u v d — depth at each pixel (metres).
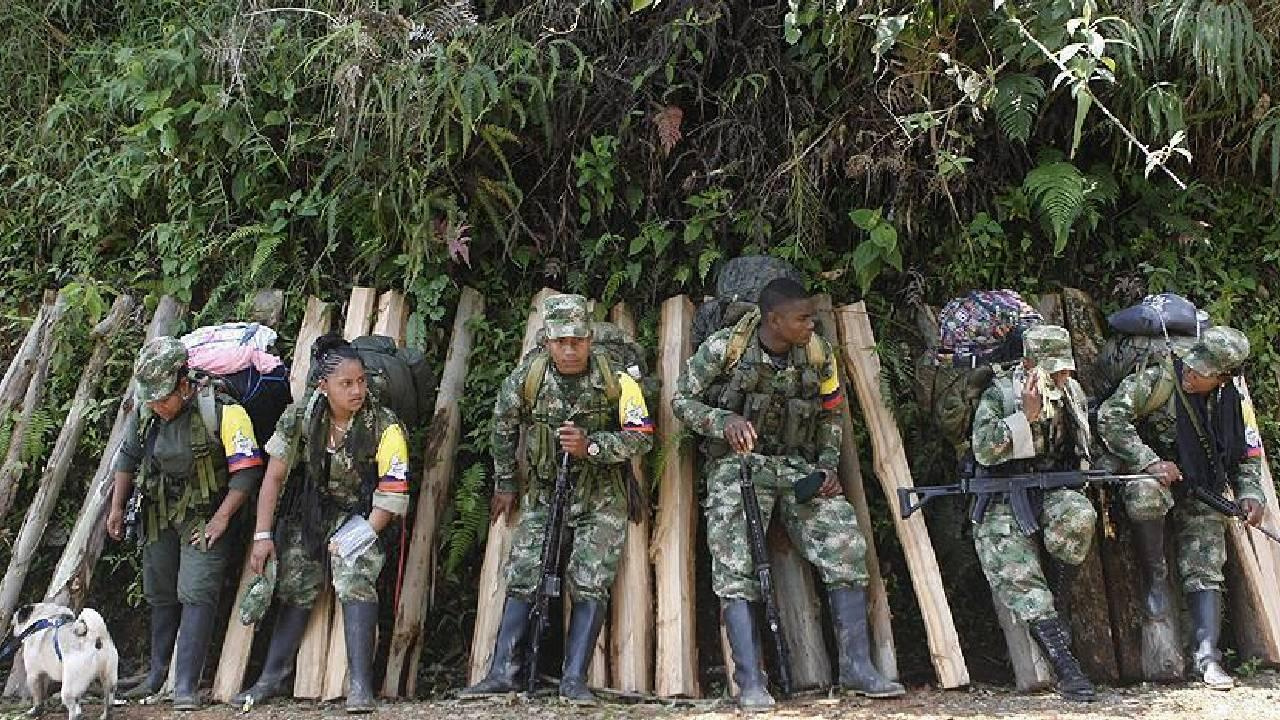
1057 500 4.75
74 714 4.25
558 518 4.69
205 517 4.75
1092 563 5.14
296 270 6.07
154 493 4.75
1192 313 5.02
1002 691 4.76
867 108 5.82
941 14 5.47
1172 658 4.88
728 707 4.52
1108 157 6.07
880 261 5.77
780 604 4.93
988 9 5.43
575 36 5.99
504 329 5.91
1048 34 5.35
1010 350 4.97
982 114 5.70
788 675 4.63
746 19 5.99
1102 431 4.92
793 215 5.88
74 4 6.84
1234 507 4.85
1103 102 5.79
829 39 5.53
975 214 6.01
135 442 4.91
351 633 4.58
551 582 4.65
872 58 5.72
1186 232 5.92
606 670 4.82
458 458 5.56
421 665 5.20
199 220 6.09
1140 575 5.12
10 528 5.56
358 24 5.53
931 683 5.05
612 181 5.96
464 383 5.66
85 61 6.84
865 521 5.12
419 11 5.89
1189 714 4.28
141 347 5.89
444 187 5.80
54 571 5.39
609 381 4.75
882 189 5.99
